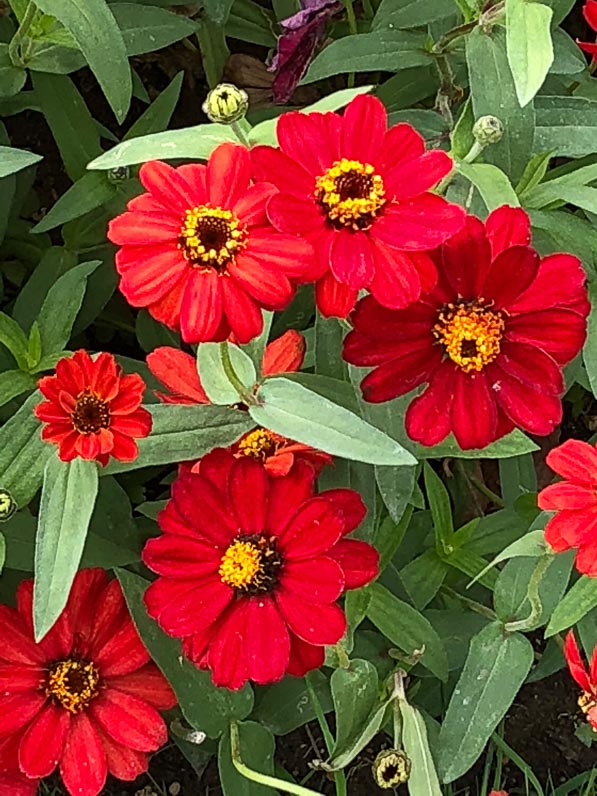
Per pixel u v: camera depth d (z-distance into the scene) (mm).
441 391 330
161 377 376
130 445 343
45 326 419
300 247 297
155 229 300
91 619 391
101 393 341
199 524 350
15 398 448
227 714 403
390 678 427
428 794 393
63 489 354
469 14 405
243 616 351
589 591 383
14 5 421
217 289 298
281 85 419
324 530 349
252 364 353
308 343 447
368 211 303
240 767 398
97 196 448
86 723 388
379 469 385
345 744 408
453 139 390
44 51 439
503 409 330
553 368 323
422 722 400
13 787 390
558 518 329
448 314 323
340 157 308
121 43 382
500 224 316
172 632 347
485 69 386
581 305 321
